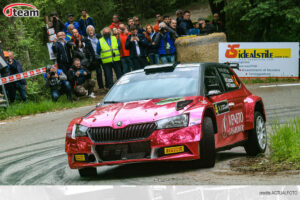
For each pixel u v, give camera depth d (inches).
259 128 533.0
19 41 1435.8
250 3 1674.5
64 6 2132.1
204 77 473.1
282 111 840.9
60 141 710.5
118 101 467.2
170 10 2883.9
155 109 414.9
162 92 459.5
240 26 1897.1
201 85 458.9
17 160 585.6
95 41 1310.3
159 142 393.7
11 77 1165.7
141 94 465.4
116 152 402.0
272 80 1412.4
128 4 2731.3
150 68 503.5
